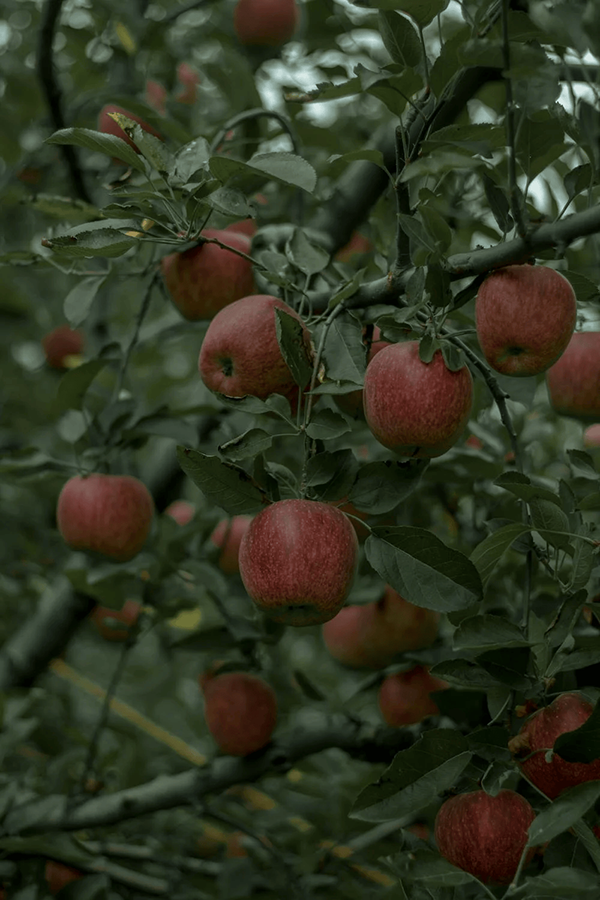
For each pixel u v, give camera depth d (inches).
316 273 76.2
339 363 62.6
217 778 92.6
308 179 58.1
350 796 102.7
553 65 54.9
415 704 91.8
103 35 132.0
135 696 172.2
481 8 57.9
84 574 90.9
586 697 57.4
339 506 62.0
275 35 125.6
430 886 56.3
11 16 154.4
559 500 58.0
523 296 57.7
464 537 100.0
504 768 54.2
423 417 58.8
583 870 50.7
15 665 113.2
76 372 88.4
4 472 92.7
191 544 99.8
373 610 92.2
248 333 64.6
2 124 146.3
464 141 59.7
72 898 88.4
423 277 59.9
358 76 60.4
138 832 115.3
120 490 89.7
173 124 89.1
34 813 89.8
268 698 92.0
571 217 54.5
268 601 58.2
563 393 80.8
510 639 54.6
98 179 109.7
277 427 96.1
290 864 98.2
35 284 178.7
